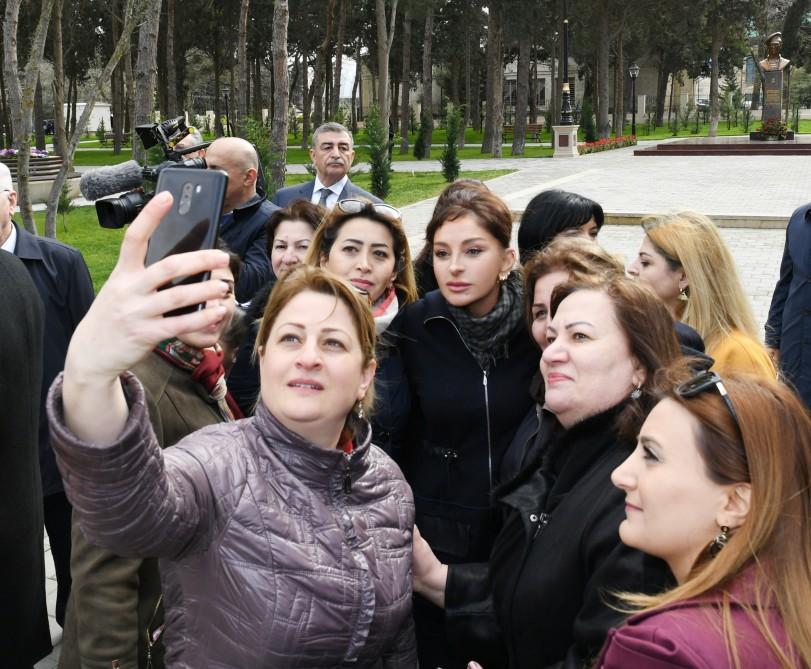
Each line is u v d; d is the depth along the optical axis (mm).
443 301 2979
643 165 31141
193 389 2533
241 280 4641
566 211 3414
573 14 44781
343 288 1837
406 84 42812
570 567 1977
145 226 1282
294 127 47594
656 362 2025
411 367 2982
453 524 2922
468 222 2773
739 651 1379
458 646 2389
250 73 56875
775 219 15984
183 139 3699
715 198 20062
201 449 1731
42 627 2965
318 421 1775
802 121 69312
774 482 1507
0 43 34250
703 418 1583
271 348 1814
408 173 29938
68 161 8391
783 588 1450
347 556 1747
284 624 1653
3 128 38656
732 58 61688
